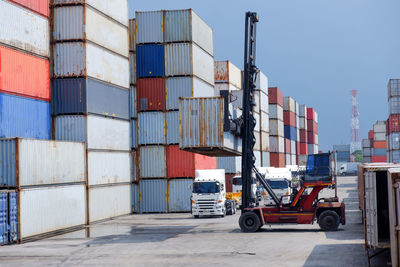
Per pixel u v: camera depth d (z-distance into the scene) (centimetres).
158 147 4262
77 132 3481
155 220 3597
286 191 4291
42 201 2828
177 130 4241
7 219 2544
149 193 4250
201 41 4553
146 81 4309
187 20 4275
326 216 2675
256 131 6619
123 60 4069
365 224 1644
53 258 2022
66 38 3544
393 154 6569
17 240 2578
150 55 4312
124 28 4100
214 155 3291
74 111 3500
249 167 2866
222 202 3678
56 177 3002
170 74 4275
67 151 3152
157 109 4278
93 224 3441
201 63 4534
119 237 2667
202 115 2664
